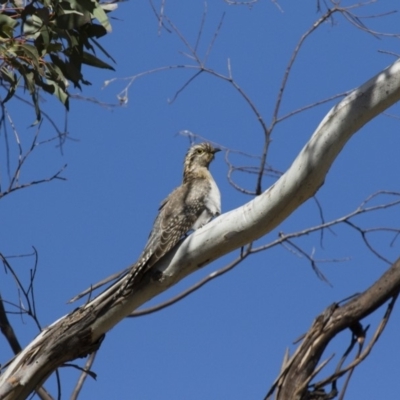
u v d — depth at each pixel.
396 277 10.37
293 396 10.20
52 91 12.85
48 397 13.50
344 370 10.28
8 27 12.15
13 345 14.18
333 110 10.06
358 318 10.38
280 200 10.38
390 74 9.98
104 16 12.68
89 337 11.41
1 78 12.70
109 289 11.40
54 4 12.30
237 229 10.77
